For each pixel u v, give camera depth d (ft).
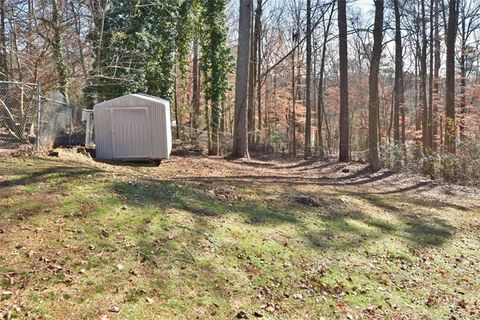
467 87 75.15
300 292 16.52
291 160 62.13
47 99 33.24
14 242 15.60
